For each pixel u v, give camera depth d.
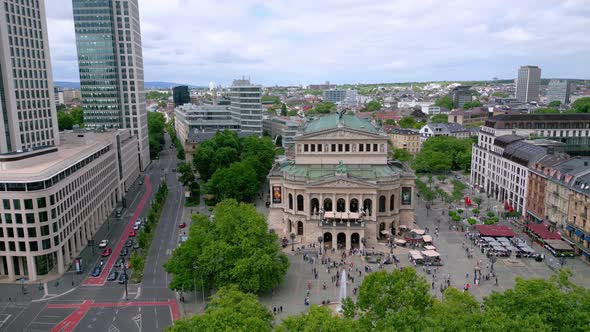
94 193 165.88
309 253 141.62
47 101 188.00
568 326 70.50
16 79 170.25
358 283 119.56
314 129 176.88
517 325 66.31
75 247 143.38
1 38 162.62
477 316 69.06
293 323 70.75
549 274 122.56
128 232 164.50
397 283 82.00
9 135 169.50
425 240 143.75
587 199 132.00
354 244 149.38
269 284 109.38
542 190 162.62
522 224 167.12
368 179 151.38
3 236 122.44
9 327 98.94
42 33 184.62
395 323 70.12
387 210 156.50
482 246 140.88
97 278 125.12
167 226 170.25
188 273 110.12
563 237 142.62
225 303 79.88
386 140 162.88
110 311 106.00
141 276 125.88
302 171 162.12
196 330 70.56
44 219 123.50
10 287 119.94
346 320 71.56
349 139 163.50
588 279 118.44
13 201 120.44
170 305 109.00
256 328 69.56
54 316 103.75
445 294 80.62
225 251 109.12
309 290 115.56
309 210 152.38
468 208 192.25
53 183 127.50
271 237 118.94
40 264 125.44
